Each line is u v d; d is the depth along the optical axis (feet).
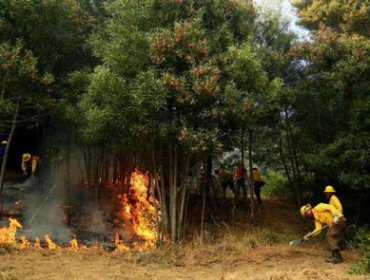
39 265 29.09
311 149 46.50
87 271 28.43
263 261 33.17
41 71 41.09
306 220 49.73
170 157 38.65
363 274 28.25
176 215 39.29
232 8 41.52
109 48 38.40
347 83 41.98
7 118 44.11
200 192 50.93
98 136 37.86
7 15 38.68
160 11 38.42
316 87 44.60
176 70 37.42
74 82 41.65
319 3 48.62
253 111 37.63
